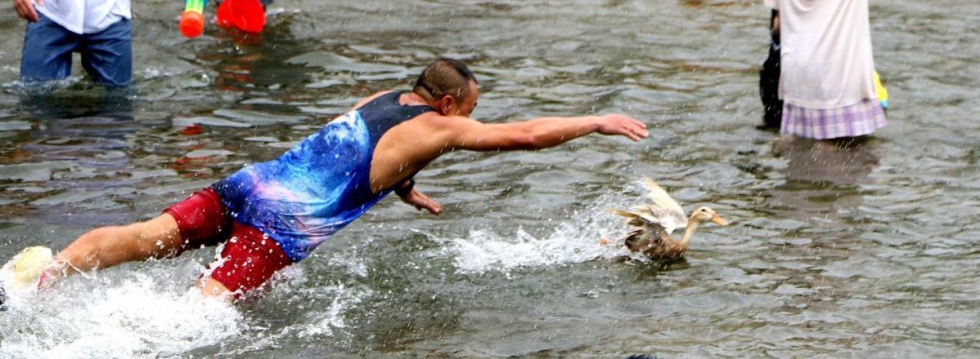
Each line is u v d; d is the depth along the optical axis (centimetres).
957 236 1808
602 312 1516
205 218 1516
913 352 1395
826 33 2272
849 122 2309
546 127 1484
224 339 1405
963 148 2284
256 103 2520
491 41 3136
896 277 1641
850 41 2280
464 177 2059
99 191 1931
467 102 1555
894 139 2328
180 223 1501
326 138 1548
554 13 3456
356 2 3506
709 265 1677
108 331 1398
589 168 2130
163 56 2841
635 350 1401
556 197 1961
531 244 1744
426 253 1692
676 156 2212
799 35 2294
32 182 1972
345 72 2803
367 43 3078
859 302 1551
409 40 3127
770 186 2047
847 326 1474
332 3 3481
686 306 1535
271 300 1511
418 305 1523
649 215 1662
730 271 1655
